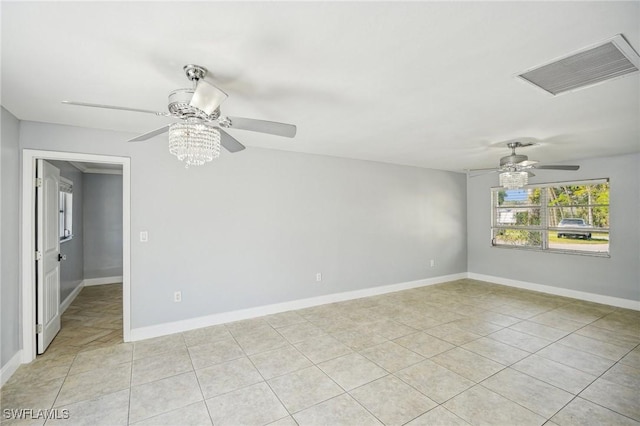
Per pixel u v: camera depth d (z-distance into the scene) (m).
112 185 6.02
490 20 1.40
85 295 5.13
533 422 2.00
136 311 3.28
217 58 1.72
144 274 3.32
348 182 4.77
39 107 2.48
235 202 3.83
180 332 3.48
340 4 1.28
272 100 2.36
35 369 2.68
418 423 2.00
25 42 1.55
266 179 4.05
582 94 2.23
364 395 2.30
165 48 1.62
